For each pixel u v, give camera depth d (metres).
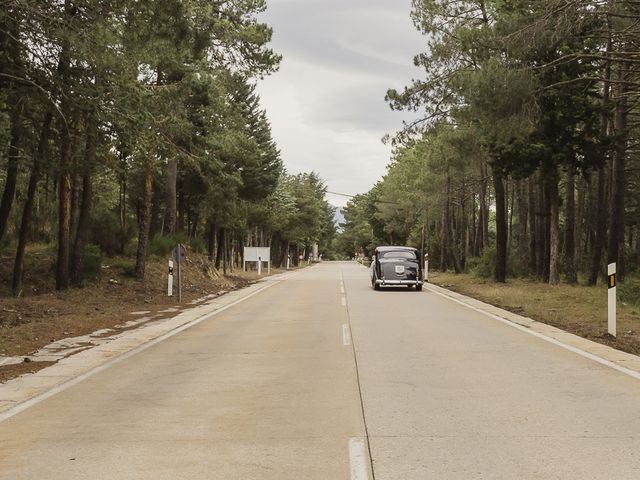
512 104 21.23
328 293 27.34
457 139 30.23
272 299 24.23
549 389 8.28
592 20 18.50
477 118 23.86
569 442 5.94
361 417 6.91
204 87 24.06
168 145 18.75
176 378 9.29
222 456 5.61
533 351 11.45
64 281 22.31
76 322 15.97
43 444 6.05
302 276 46.56
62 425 6.74
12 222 28.45
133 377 9.39
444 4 28.97
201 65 22.56
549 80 23.80
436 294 26.53
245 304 22.12
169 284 24.05
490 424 6.59
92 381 9.12
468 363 10.23
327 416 6.97
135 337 13.70
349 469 5.22
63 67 14.28
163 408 7.45
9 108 14.79
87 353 11.59
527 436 6.14
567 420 6.74
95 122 15.04
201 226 53.66
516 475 5.05
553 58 23.22
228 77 25.08
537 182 30.95
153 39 15.05
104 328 15.30
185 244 34.00
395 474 5.09
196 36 18.44
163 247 31.27
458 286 31.64
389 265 28.86
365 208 109.25
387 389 8.32
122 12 13.55
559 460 5.42
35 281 24.52
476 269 37.59
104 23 13.15
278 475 5.10
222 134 29.62
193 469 5.27
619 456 5.52
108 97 14.48
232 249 56.81
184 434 6.33
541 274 33.34
